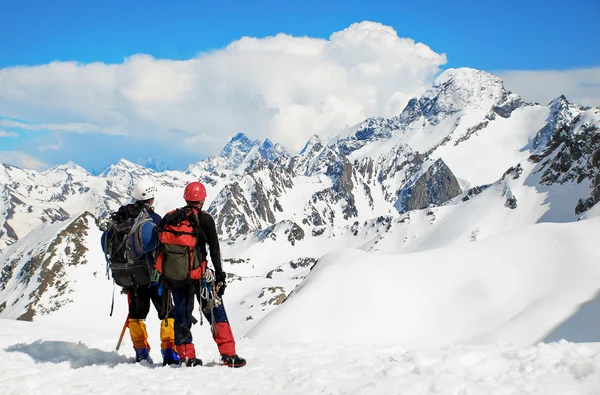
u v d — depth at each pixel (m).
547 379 6.13
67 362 9.06
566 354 6.95
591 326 42.56
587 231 58.53
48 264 150.88
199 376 7.62
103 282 149.00
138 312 9.26
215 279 8.33
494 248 59.44
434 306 52.25
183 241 8.02
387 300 52.41
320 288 54.78
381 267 57.31
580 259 54.56
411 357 7.68
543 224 62.69
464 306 51.91
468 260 57.78
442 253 59.41
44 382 7.63
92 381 7.50
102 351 10.47
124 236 8.55
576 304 46.91
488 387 5.90
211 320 8.50
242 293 164.75
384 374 7.05
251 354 10.07
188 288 8.52
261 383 7.10
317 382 6.97
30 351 10.02
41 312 135.25
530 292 51.84
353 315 50.81
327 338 48.09
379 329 49.25
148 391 6.91
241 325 131.38
